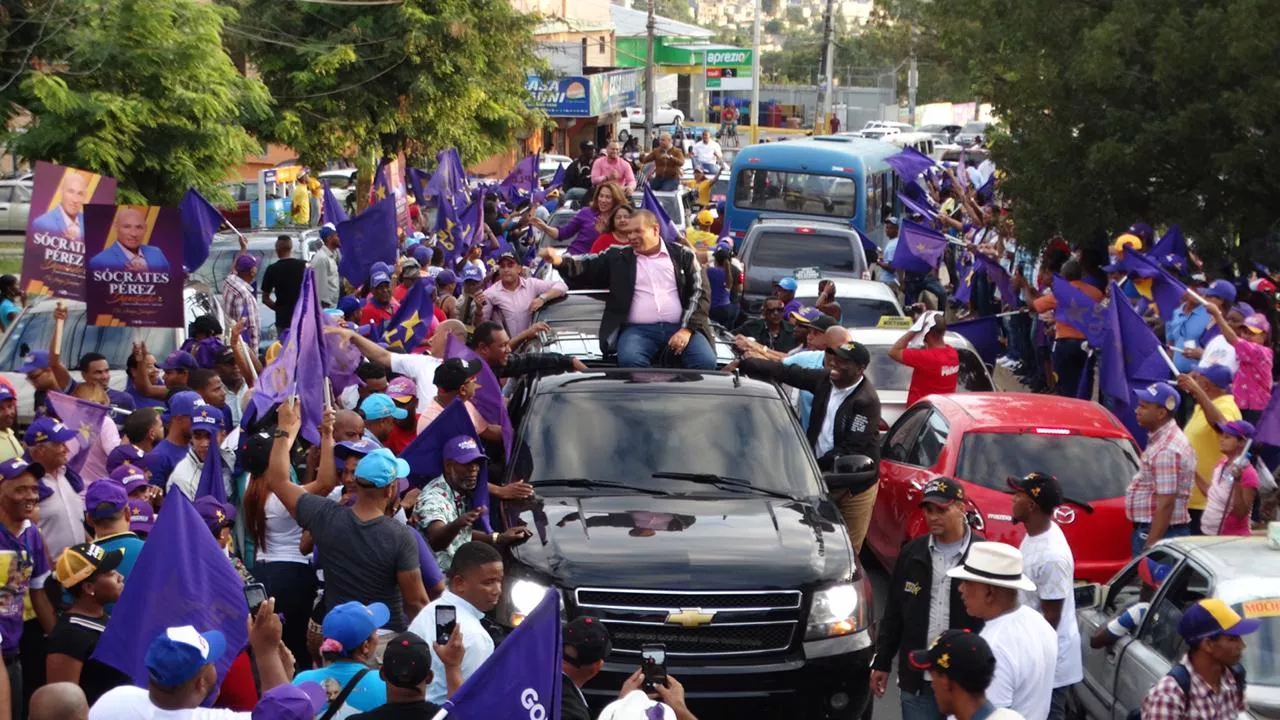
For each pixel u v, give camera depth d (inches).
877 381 559.2
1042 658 242.1
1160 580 314.3
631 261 421.4
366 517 280.4
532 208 981.8
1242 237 692.7
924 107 2751.0
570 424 365.4
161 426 368.5
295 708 194.9
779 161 1189.7
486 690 209.2
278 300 645.9
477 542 251.1
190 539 240.5
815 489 358.3
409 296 538.6
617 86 2212.1
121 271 424.2
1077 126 727.7
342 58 1066.7
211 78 765.3
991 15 771.4
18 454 355.3
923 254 840.9
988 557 240.8
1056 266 757.9
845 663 310.8
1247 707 265.4
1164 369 484.1
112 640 237.8
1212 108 648.4
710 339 428.5
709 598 308.8
